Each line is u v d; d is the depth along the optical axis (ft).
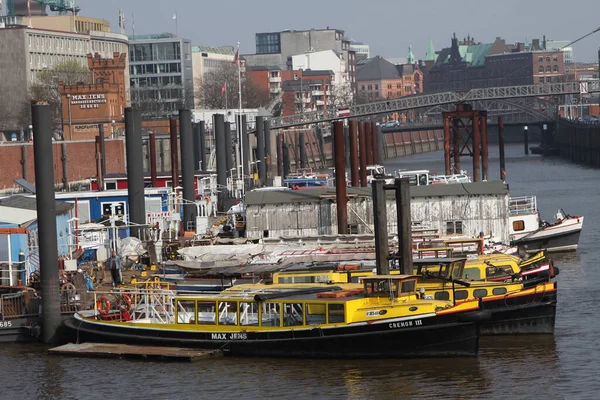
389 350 514.27
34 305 592.19
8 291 612.29
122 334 557.74
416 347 511.81
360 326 514.27
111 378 512.22
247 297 535.60
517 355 530.27
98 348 553.23
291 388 485.56
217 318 539.70
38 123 571.28
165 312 555.28
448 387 481.05
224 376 506.48
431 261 558.97
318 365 515.50
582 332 576.20
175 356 531.91
